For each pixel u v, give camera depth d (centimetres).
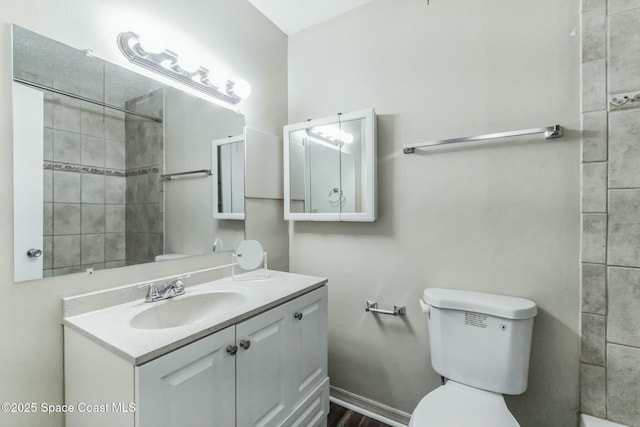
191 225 140
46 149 95
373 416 164
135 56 118
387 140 162
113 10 111
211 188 150
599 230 114
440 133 148
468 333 125
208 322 89
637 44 108
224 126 157
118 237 113
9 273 87
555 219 123
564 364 122
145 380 70
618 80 111
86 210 104
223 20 156
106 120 110
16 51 88
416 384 155
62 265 98
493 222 135
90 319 95
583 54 117
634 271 109
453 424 99
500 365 118
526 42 128
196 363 84
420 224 153
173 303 116
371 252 168
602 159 114
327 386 145
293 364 123
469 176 140
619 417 112
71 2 100
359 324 172
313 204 178
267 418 109
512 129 131
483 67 137
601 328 115
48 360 94
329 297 183
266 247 183
